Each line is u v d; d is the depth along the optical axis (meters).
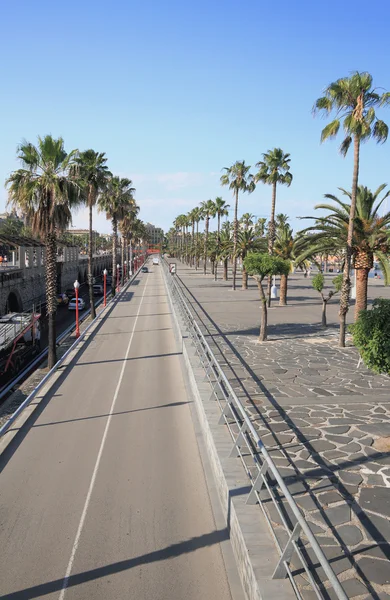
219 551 7.00
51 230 21.73
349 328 10.68
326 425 10.68
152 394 15.71
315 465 8.52
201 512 8.13
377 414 11.46
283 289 38.69
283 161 36.28
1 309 38.31
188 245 131.62
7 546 7.19
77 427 12.71
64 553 7.00
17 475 9.79
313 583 4.54
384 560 5.70
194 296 46.12
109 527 7.69
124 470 9.91
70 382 17.64
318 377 15.20
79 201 22.36
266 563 5.57
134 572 6.54
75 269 78.75
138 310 40.59
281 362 17.44
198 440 11.54
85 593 6.13
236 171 50.81
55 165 21.83
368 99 18.55
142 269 102.38
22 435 12.21
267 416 11.31
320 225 22.92
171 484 9.21
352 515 6.77
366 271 22.25
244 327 26.58
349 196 22.41
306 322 28.67
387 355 9.73
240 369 16.28
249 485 7.64
